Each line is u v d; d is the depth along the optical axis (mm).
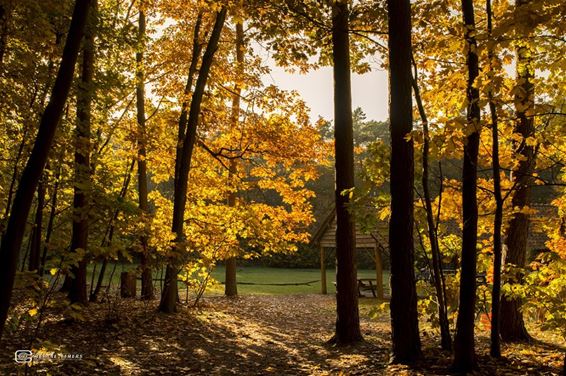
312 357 8219
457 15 7859
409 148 6543
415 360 6488
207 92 14547
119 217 9320
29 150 9031
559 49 5621
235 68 14656
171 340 9289
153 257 10836
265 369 7379
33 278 5305
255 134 14383
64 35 9328
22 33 8219
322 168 45250
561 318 6789
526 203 8977
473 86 5414
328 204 43406
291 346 9398
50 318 9820
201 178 15602
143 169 16531
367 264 38000
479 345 8805
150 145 14430
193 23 14945
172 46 15062
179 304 14320
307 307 17391
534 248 18750
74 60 4312
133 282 16484
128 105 16062
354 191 7734
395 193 6582
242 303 17547
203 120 14938
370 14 9000
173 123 15164
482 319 11320
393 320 6652
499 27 4672
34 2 7883
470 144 6062
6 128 9461
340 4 8977
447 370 5934
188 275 14281
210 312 13836
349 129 9367
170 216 15148
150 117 16078
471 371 5789
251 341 9898
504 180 8859
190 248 12906
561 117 6449
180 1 14422
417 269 10516
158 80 14977
